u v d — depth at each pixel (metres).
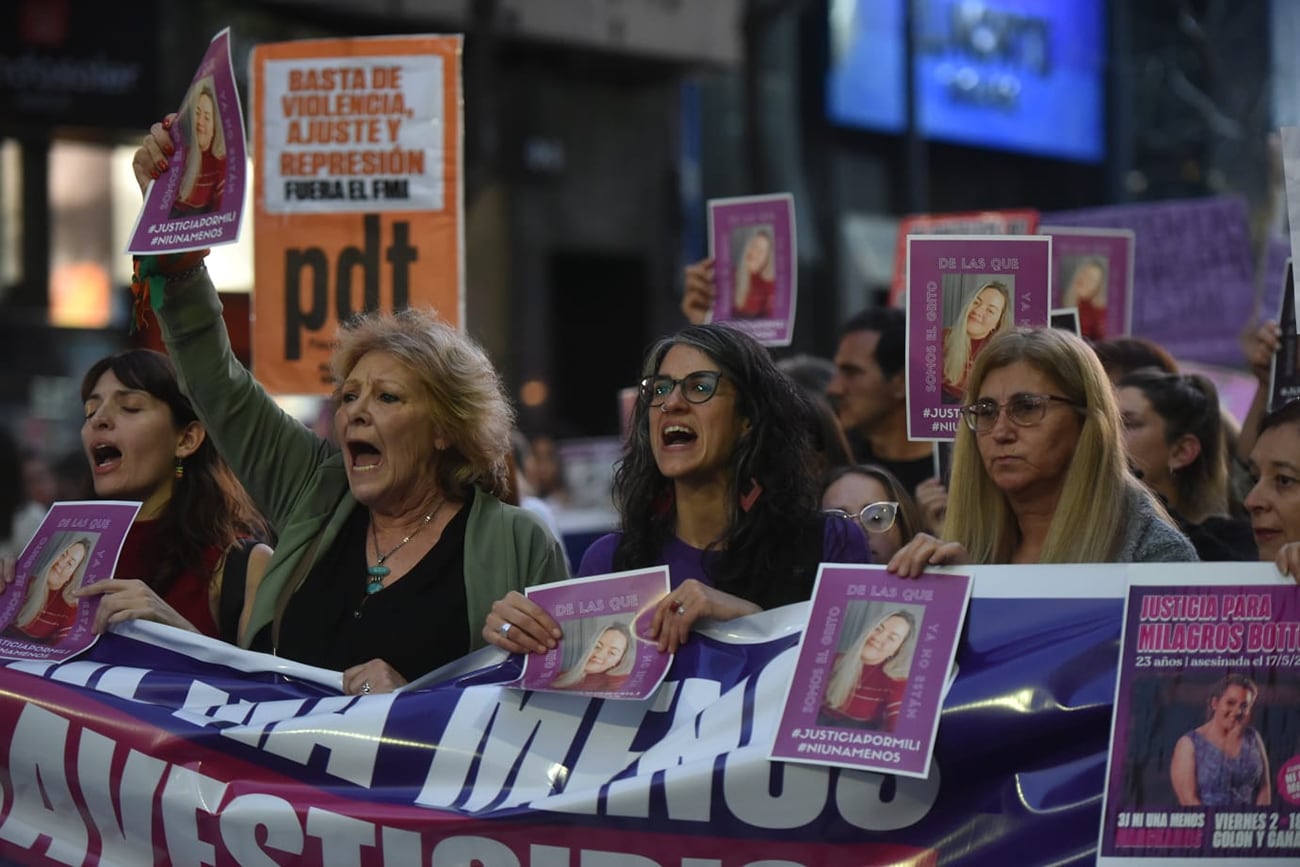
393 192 5.33
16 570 3.94
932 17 22.95
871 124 22.53
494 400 3.90
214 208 3.87
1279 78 23.03
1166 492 5.02
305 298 5.38
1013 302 4.11
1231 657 2.93
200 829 3.47
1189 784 2.89
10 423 16.27
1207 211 7.53
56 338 16.69
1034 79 23.98
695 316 6.23
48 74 16.08
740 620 3.31
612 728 3.32
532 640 3.37
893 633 3.07
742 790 3.13
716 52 19.84
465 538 3.81
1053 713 3.03
